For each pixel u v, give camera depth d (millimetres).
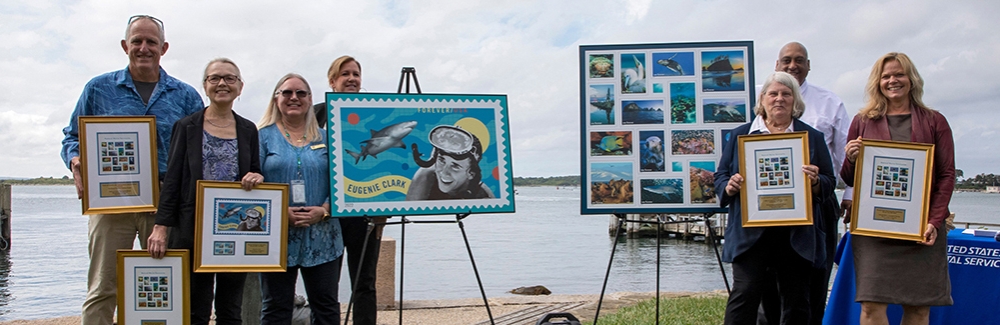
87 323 4172
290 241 4031
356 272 4566
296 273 4117
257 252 3867
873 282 3961
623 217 4836
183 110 4453
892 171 3957
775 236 4109
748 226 4000
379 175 4324
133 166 4023
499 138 4609
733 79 4809
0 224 24172
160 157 4301
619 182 4797
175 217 3822
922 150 3912
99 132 3980
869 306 4043
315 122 4371
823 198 4027
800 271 4152
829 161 4098
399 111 4473
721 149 4777
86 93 4223
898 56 4027
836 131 4965
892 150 3961
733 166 4262
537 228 44375
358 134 4348
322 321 4102
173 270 3770
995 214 54312
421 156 4441
